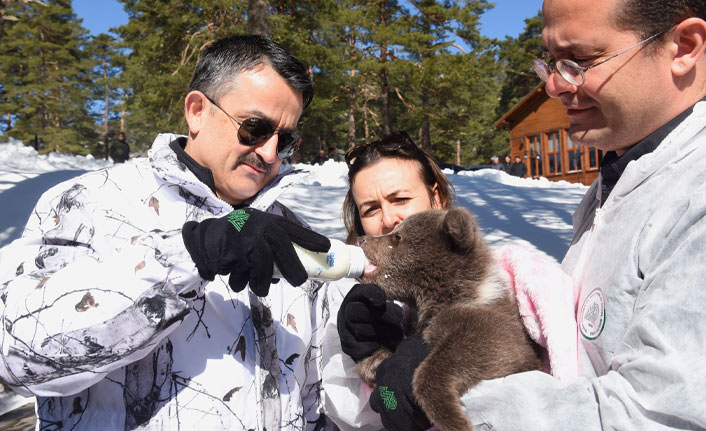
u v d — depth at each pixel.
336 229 8.29
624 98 1.95
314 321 2.81
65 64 66.25
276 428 2.28
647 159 1.87
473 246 2.78
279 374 2.39
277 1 32.44
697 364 1.40
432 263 2.76
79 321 1.79
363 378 2.60
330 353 2.97
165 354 2.13
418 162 3.27
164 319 1.84
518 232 8.20
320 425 2.83
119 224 2.17
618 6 1.87
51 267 2.04
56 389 1.88
